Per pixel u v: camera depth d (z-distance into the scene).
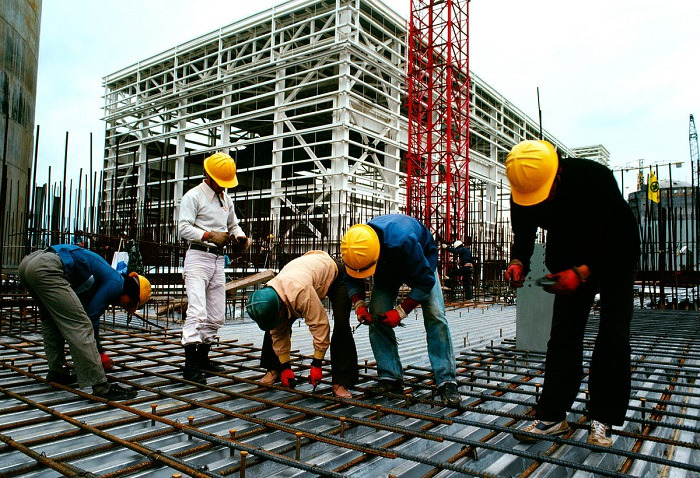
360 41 25.16
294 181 28.55
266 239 14.73
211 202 4.38
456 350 5.80
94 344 3.36
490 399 3.37
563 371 2.74
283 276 3.45
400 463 2.52
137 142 30.92
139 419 2.88
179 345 5.71
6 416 2.97
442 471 2.42
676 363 4.88
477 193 34.91
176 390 3.70
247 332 7.21
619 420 2.60
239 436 2.61
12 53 11.68
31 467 2.21
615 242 2.53
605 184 2.52
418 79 27.39
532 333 5.49
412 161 27.03
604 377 2.61
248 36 27.91
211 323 4.33
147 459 2.40
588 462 2.56
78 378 3.31
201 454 2.42
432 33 27.05
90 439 2.63
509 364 4.71
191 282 4.16
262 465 2.37
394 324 3.34
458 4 27.64
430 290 3.31
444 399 3.31
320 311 3.45
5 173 6.61
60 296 3.29
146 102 31.22
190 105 29.22
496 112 37.53
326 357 5.14
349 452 2.61
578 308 2.76
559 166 2.55
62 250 3.48
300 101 24.59
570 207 2.57
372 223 3.32
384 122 26.27
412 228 3.32
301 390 3.72
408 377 4.26
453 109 27.95
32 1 12.69
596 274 2.67
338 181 23.03
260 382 3.78
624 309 2.63
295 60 25.06
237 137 31.56
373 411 3.24
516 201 2.57
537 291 5.48
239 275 13.09
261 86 26.78
